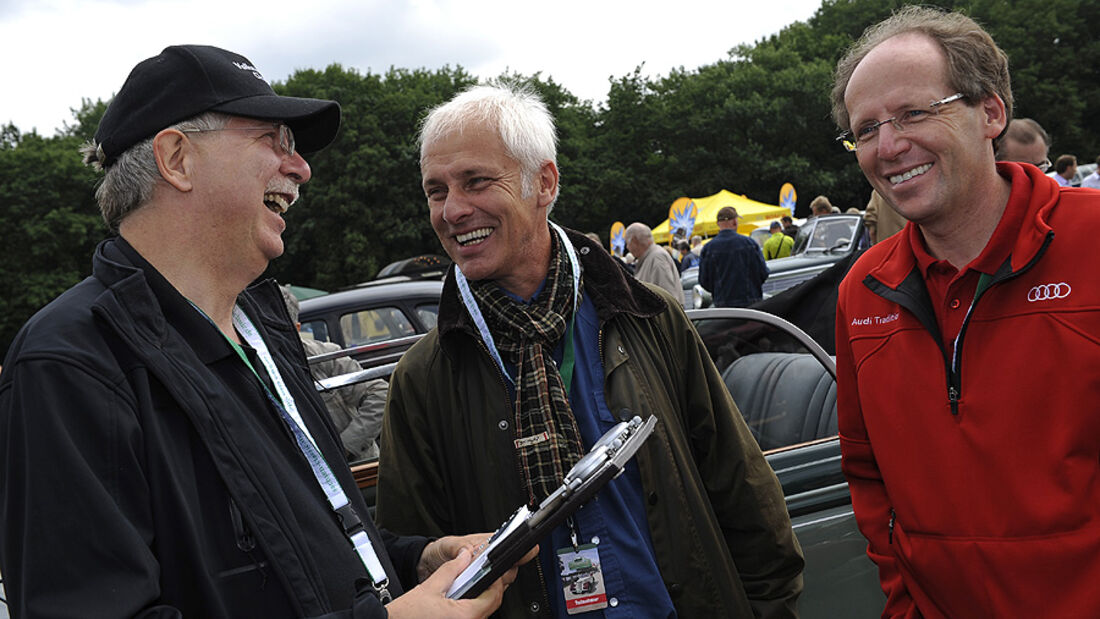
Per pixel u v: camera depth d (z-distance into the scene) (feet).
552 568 5.90
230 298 4.69
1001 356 5.08
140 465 3.78
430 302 18.69
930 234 5.50
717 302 30.63
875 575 9.05
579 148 147.23
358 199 122.31
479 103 6.00
